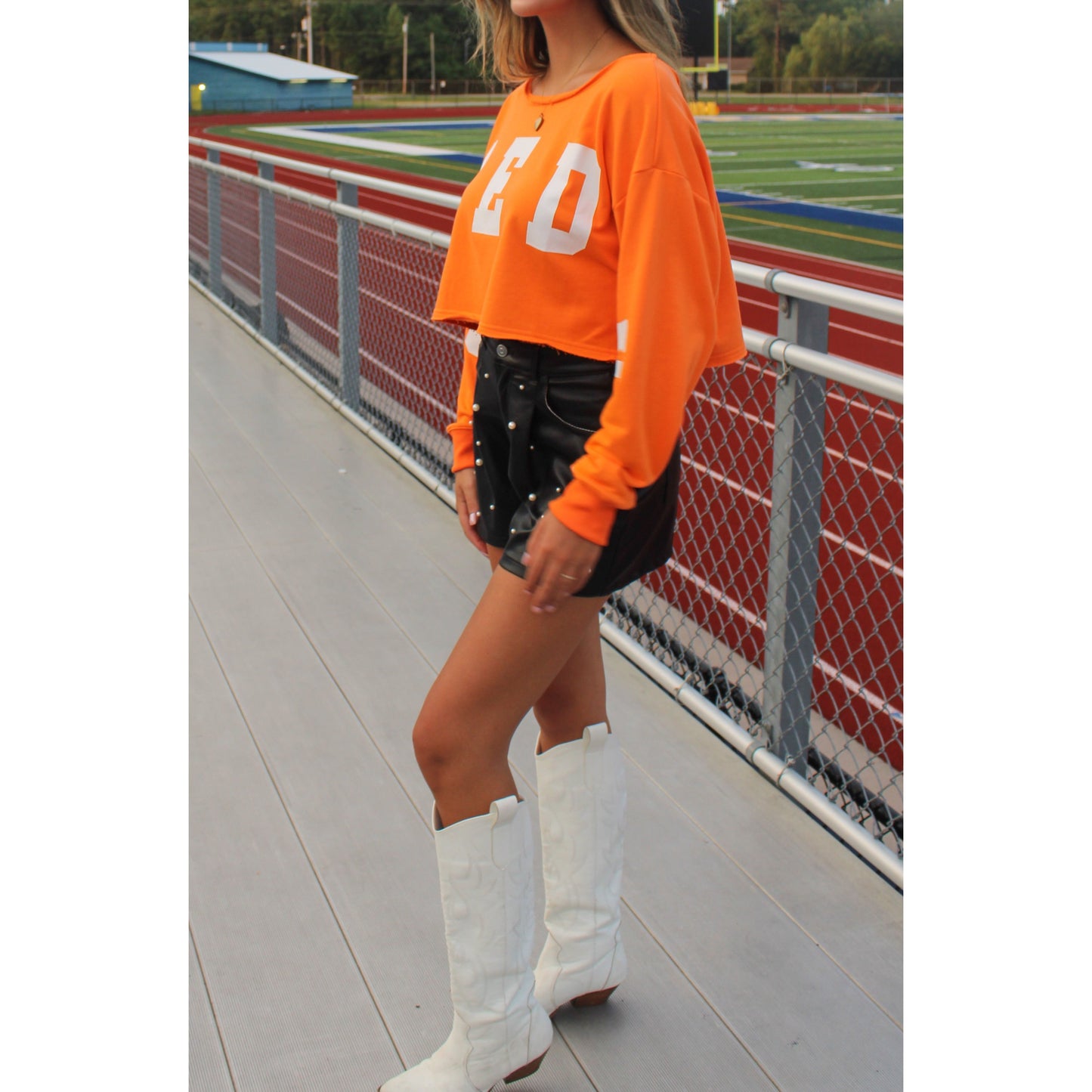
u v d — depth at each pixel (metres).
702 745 2.46
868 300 1.90
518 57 1.38
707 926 1.90
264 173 5.93
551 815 1.60
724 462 4.04
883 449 1.94
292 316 6.02
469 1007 1.45
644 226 1.18
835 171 26.02
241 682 2.72
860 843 2.05
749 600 3.28
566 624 1.32
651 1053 1.63
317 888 2.00
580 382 1.28
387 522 3.77
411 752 2.43
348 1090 1.57
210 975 1.79
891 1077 1.59
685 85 1.26
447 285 1.47
